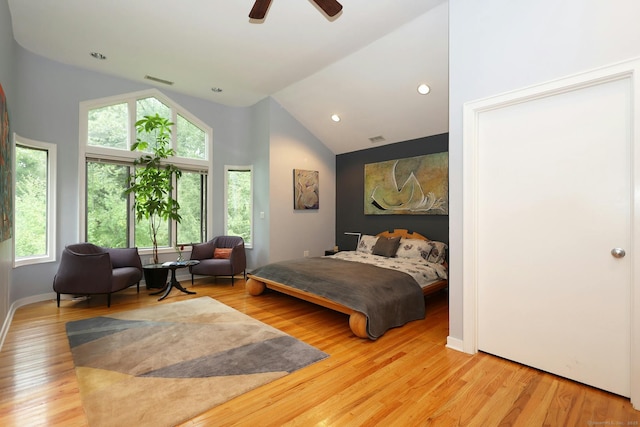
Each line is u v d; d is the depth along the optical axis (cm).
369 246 509
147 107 483
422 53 350
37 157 389
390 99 434
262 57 386
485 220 244
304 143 572
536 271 219
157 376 209
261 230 542
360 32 332
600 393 190
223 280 520
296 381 205
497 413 172
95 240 439
